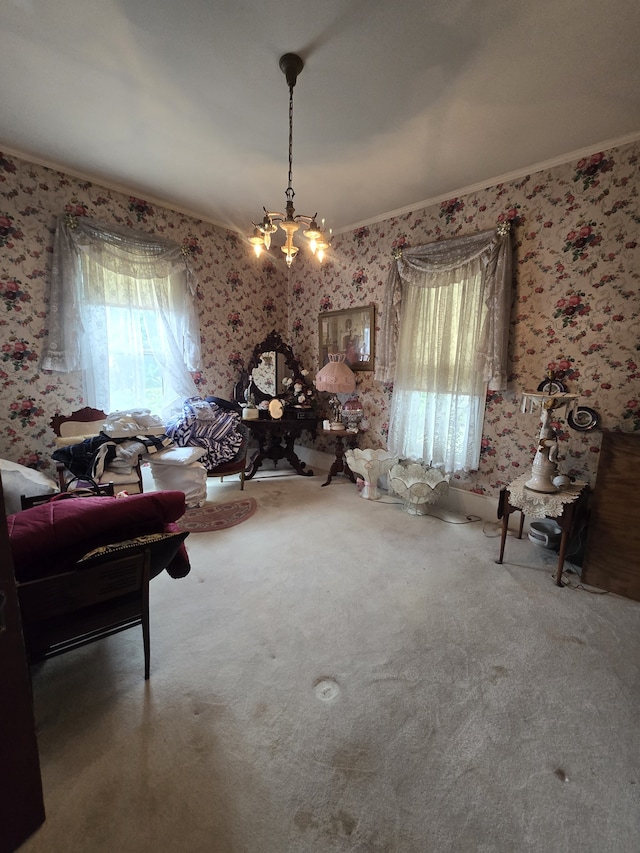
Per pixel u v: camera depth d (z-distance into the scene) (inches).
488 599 79.6
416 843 38.7
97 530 49.9
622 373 93.4
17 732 35.9
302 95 77.2
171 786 43.2
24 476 88.9
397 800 42.5
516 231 107.4
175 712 52.4
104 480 104.7
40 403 115.8
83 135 93.7
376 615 73.9
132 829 39.1
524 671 61.1
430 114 82.1
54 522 48.0
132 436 116.5
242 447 141.4
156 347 135.6
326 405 172.9
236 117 84.9
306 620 72.1
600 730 51.4
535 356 107.0
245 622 71.2
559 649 65.9
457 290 118.9
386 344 136.9
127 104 81.5
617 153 90.1
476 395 116.6
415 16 59.0
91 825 39.3
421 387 129.7
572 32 60.8
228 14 59.5
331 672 60.0
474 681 59.0
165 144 96.9
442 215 122.9
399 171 107.1
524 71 69.2
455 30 61.2
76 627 50.5
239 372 167.0
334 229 154.3
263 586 82.8
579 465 100.9
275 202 130.4
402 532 110.5
